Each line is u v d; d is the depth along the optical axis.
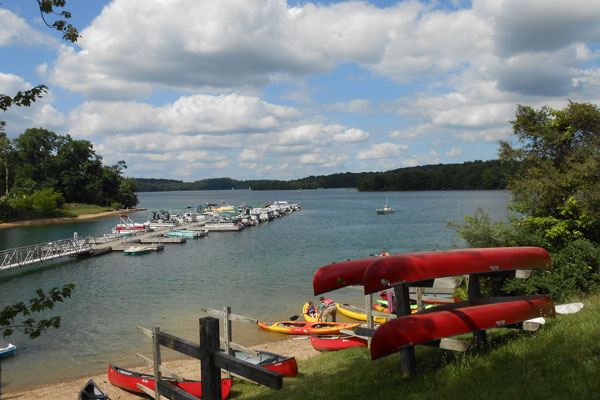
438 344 8.16
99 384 14.19
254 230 70.31
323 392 8.21
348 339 15.62
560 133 18.38
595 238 16.52
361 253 43.25
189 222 82.19
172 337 6.53
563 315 10.82
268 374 4.81
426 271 8.52
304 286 29.19
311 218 90.75
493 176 190.50
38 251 42.88
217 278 32.72
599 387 5.72
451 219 77.06
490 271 9.20
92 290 29.81
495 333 10.03
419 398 6.57
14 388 14.40
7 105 6.55
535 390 6.00
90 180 124.38
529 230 16.69
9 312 6.15
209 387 5.67
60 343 18.94
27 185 106.31
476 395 6.18
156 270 37.09
